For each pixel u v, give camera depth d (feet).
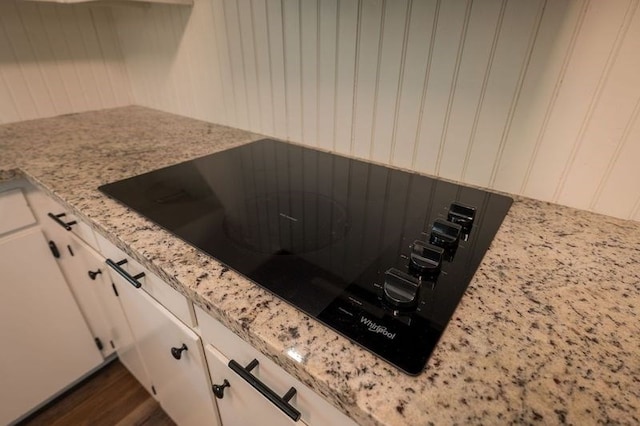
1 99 4.12
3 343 3.44
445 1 2.24
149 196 2.52
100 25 4.67
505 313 1.44
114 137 3.84
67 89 4.62
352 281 1.66
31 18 4.09
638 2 1.73
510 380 1.16
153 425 3.97
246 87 3.73
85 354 4.21
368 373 1.19
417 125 2.72
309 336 1.34
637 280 1.65
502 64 2.20
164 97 4.80
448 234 1.95
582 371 1.19
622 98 1.94
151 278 2.16
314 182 2.83
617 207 2.16
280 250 1.91
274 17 3.12
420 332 1.35
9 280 3.29
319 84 3.13
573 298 1.53
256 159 3.25
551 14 1.95
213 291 1.57
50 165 3.04
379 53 2.66
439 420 1.05
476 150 2.52
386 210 2.40
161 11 4.07
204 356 2.14
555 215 2.24
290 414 1.50
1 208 3.07
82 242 3.18
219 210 2.37
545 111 2.18
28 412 3.91
